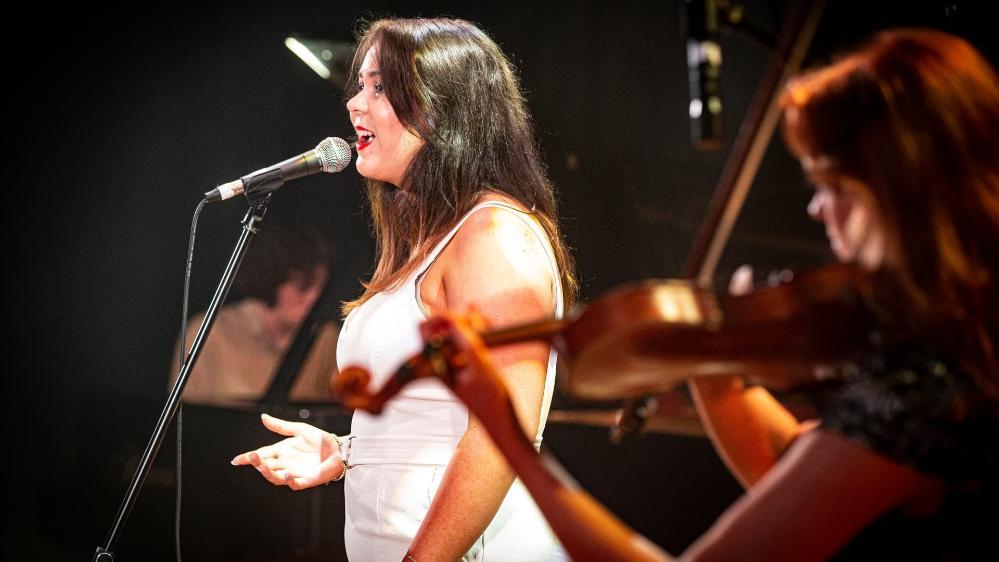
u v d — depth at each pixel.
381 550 2.87
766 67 6.56
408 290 2.98
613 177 6.01
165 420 3.18
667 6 6.72
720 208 2.16
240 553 5.79
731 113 6.59
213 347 6.18
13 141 7.04
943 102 1.82
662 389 1.99
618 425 2.32
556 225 3.32
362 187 5.98
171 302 6.86
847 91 1.86
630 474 5.88
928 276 1.77
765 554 1.70
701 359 1.83
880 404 1.74
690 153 6.66
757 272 1.94
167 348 6.81
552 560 2.91
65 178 7.06
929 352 1.77
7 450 6.87
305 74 6.93
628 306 1.77
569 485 1.82
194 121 7.06
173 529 5.95
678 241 6.00
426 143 3.20
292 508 5.77
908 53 1.87
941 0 3.48
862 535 1.77
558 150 6.11
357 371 1.83
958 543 1.75
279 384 5.66
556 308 2.99
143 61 7.10
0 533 6.78
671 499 5.91
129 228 7.01
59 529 6.03
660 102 6.70
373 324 3.01
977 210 1.79
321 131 6.90
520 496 2.93
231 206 6.79
